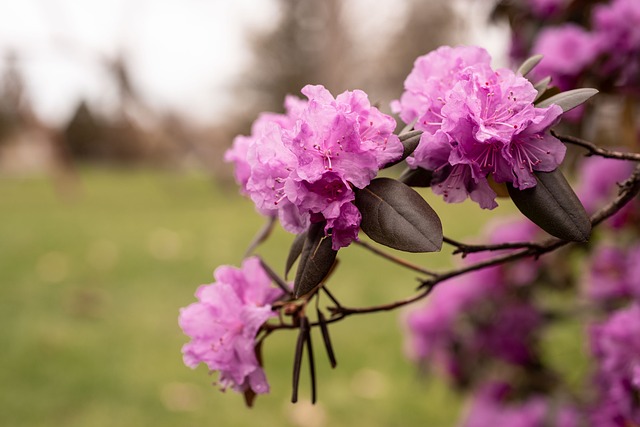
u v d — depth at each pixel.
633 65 0.84
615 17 0.83
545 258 1.15
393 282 2.80
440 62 0.54
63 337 2.09
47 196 6.28
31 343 2.02
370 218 0.49
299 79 11.74
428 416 1.63
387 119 0.50
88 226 4.27
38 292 2.61
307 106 0.49
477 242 1.37
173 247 3.59
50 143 5.97
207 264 3.19
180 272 3.02
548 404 1.10
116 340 2.09
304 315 0.56
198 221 4.63
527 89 0.50
